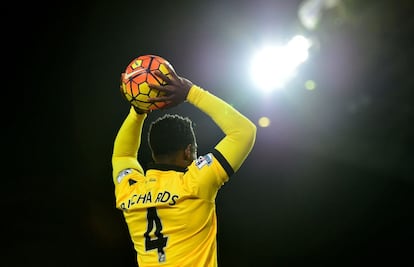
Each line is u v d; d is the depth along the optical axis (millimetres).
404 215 41500
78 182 49219
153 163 12305
